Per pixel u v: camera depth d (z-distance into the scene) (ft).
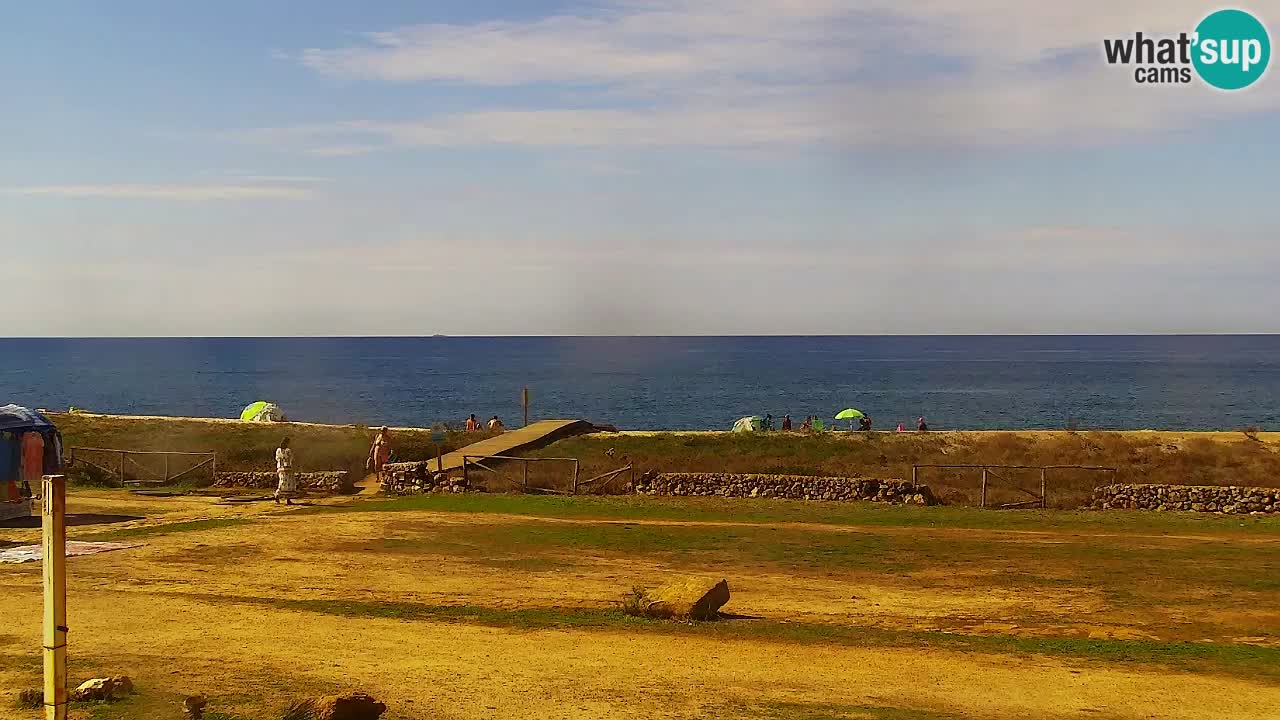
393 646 55.01
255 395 472.44
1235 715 45.14
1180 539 93.09
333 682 46.60
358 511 110.63
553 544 90.74
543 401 433.89
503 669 50.49
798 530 98.12
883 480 116.78
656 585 74.38
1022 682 49.98
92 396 460.96
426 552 86.84
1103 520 103.55
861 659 54.13
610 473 125.80
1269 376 604.90
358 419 344.28
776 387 521.65
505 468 134.21
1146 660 54.44
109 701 42.19
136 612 62.13
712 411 377.50
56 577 31.89
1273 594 71.72
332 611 64.13
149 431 171.32
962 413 350.43
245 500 119.44
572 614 64.90
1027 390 482.28
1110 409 363.35
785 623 63.31
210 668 48.65
